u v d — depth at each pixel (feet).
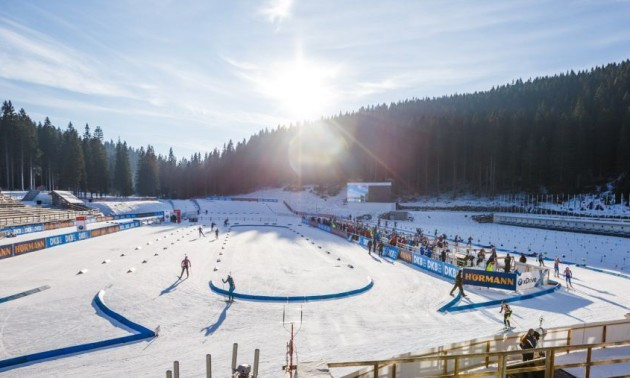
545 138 277.85
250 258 108.78
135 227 194.39
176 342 48.62
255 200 355.56
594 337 33.17
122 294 69.31
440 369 26.45
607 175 264.31
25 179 335.06
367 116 444.96
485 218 223.30
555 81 431.84
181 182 469.98
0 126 278.26
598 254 126.11
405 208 260.62
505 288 75.25
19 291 69.77
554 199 254.88
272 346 47.65
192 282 79.30
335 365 22.56
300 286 76.69
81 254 111.24
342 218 233.55
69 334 50.42
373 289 77.51
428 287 79.56
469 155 319.06
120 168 343.05
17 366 41.63
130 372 40.29
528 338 29.94
